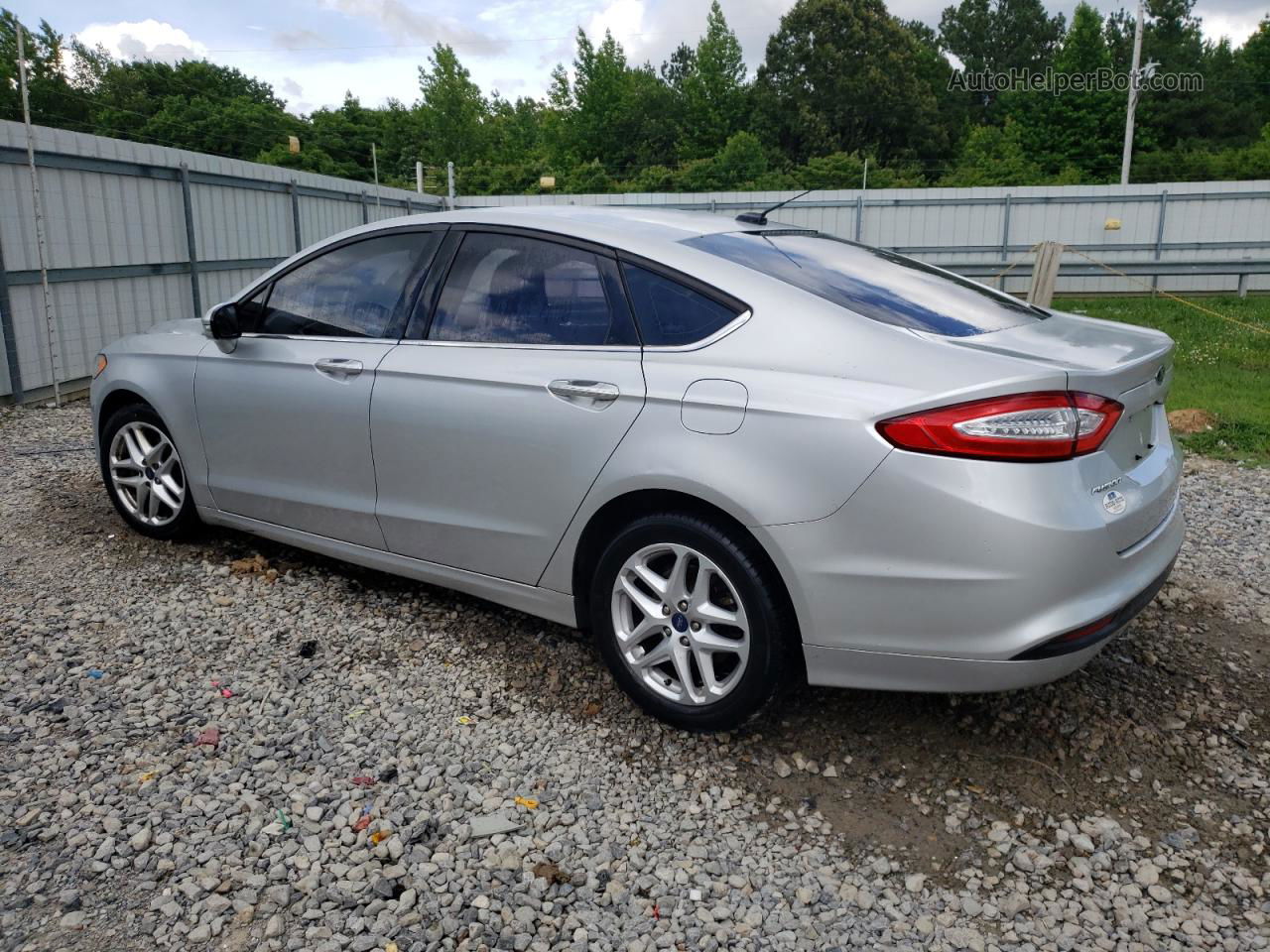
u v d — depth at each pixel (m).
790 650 2.94
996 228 22.33
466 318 3.61
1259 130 65.06
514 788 2.91
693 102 69.38
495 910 2.40
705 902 2.46
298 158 55.69
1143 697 3.44
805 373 2.82
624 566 3.15
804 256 3.41
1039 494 2.56
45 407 8.66
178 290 11.03
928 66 81.75
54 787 2.83
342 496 3.98
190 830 2.66
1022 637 2.59
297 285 4.17
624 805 2.84
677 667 3.10
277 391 4.09
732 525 2.92
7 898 2.39
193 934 2.29
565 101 68.94
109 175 9.78
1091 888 2.52
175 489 4.72
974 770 3.02
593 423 3.14
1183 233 21.88
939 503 2.59
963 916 2.43
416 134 64.62
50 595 4.21
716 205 23.19
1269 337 13.79
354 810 2.77
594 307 3.29
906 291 3.28
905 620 2.69
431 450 3.60
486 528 3.51
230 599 4.18
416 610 4.12
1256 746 3.16
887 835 2.73
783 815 2.81
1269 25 69.44
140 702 3.34
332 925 2.33
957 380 2.61
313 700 3.38
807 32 71.75
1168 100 62.66
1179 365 11.26
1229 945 2.32
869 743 3.16
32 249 8.74
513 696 3.44
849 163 49.09
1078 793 2.91
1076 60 59.16
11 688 3.40
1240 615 4.14
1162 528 3.06
